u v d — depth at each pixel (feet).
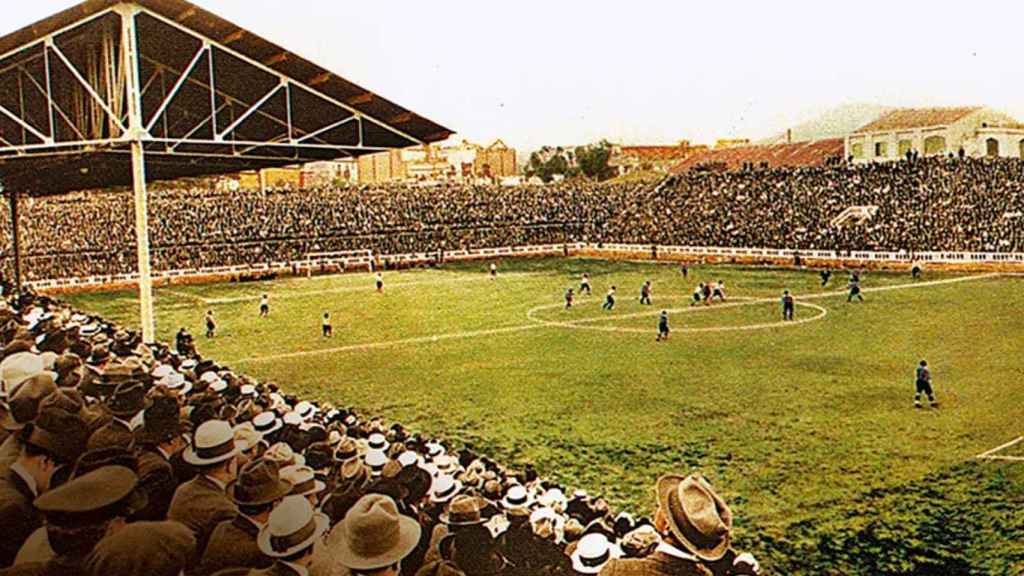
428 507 26.04
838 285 171.22
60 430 16.75
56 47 66.59
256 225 258.78
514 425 73.46
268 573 16.51
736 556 26.66
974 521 48.96
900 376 88.43
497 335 122.31
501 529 24.04
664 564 15.72
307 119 80.69
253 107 69.77
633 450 65.00
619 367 97.04
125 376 27.30
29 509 15.90
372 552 16.31
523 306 153.38
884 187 242.37
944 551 45.01
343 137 81.82
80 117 82.74
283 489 17.60
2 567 15.17
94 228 236.84
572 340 116.26
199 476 19.02
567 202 315.58
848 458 61.46
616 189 332.60
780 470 59.16
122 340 49.73
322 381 93.86
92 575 12.46
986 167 234.58
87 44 72.95
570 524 26.50
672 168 417.49
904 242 205.05
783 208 253.65
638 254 256.32
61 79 79.71
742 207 265.13
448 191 323.37
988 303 138.00
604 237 278.87
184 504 18.39
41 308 65.72
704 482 16.76
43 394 17.24
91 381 27.07
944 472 57.72
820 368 93.45
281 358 108.06
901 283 169.99
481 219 295.48
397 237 273.13
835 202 246.68
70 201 255.09
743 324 125.29
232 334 128.98
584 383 89.25
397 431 44.98
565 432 70.69
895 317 126.82
